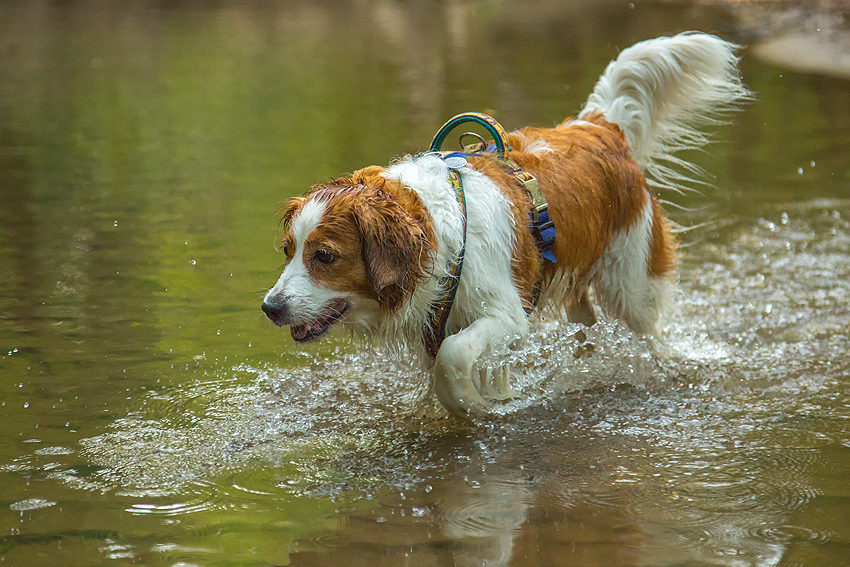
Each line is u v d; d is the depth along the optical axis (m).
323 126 18.45
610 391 8.19
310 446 6.98
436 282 7.22
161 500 6.02
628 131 9.45
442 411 7.70
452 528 5.66
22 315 9.30
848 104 19.89
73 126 18.83
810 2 37.38
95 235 11.98
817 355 8.81
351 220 6.92
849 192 13.85
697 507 5.95
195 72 25.67
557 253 7.96
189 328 9.11
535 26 35.38
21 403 7.43
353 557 5.30
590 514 5.86
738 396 7.98
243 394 7.80
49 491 6.09
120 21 38.62
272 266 10.87
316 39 33.12
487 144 8.26
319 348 8.84
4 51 29.62
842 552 5.35
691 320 9.71
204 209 13.16
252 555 5.32
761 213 12.99
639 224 8.73
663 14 37.09
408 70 25.39
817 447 6.88
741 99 9.87
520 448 6.99
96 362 8.27
